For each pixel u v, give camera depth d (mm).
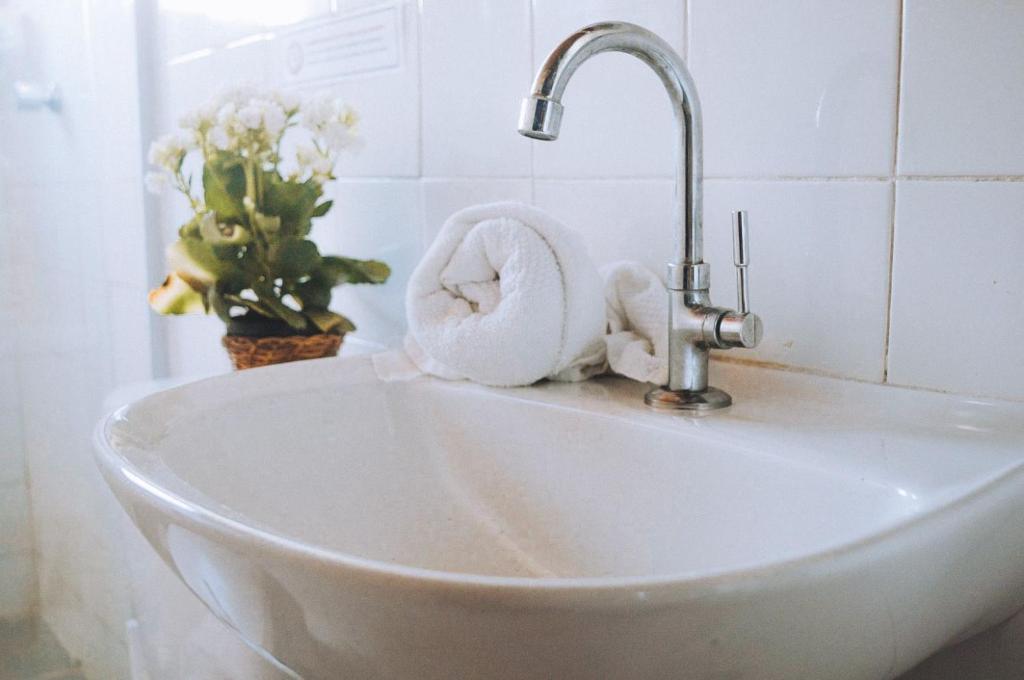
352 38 1068
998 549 474
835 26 653
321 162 955
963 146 599
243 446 735
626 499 661
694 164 650
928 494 482
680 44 749
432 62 972
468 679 367
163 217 1459
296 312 947
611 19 798
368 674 400
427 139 996
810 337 694
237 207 939
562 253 718
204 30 1316
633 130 796
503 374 744
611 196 822
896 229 637
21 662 1677
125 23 1451
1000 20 575
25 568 1717
